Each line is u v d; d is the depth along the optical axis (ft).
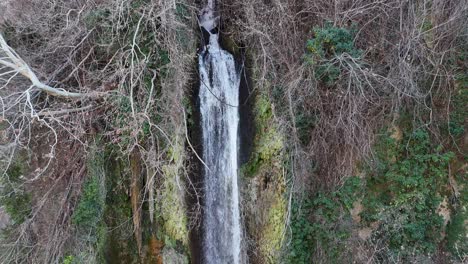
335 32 22.68
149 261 24.16
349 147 23.50
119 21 21.06
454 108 24.17
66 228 23.00
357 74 22.49
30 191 23.76
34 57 23.44
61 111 21.20
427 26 23.98
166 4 21.59
